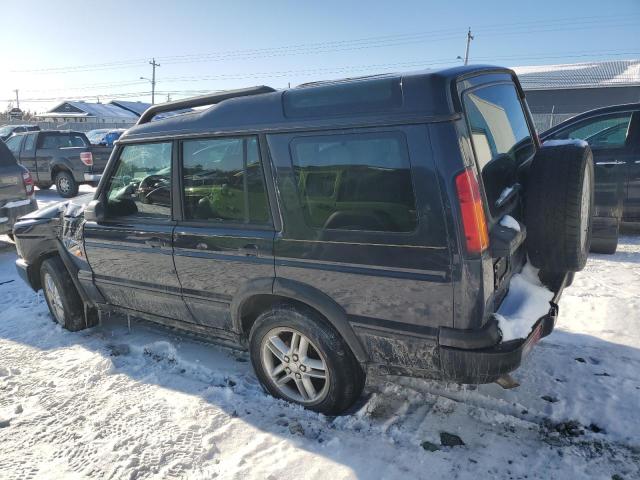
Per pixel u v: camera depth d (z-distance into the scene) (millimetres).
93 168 13438
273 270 2988
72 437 3033
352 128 2574
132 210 3805
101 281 4137
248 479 2611
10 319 5035
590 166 2959
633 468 2578
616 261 5953
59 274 4492
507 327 2508
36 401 3455
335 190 2695
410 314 2572
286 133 2828
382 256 2576
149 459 2789
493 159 2746
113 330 4641
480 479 2547
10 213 7504
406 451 2766
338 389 2980
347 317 2793
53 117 60906
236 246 3111
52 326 4801
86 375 3771
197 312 3557
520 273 3018
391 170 2498
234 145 3082
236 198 3135
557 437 2830
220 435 2984
